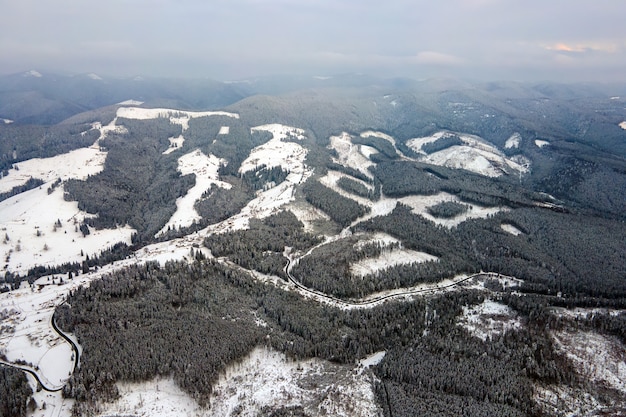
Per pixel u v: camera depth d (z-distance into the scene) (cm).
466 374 18912
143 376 18300
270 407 17238
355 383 18700
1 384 17150
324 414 16950
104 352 19150
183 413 17262
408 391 18075
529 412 17375
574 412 17512
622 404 17925
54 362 19000
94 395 17225
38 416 16462
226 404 17550
